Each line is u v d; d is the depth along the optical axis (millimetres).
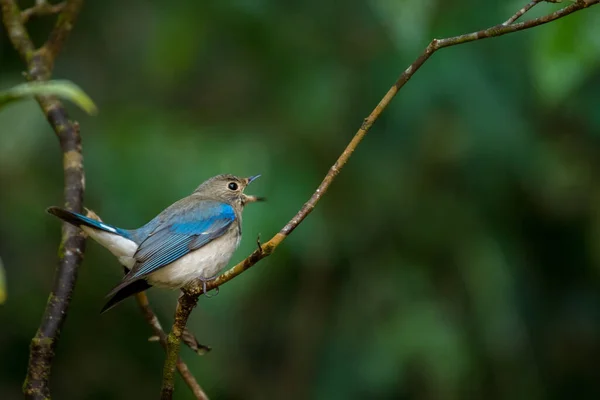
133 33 11930
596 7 7695
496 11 10617
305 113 10883
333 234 10938
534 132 10867
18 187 11023
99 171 10531
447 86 10492
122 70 11875
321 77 10984
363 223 11180
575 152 11406
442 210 11172
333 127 10984
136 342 10906
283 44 11180
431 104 10664
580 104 10633
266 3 11172
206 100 11492
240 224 8859
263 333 11516
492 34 5395
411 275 11281
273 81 11250
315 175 10758
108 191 10281
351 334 11219
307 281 11523
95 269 10953
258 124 11234
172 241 7953
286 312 11555
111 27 11914
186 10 11289
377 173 10961
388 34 11148
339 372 11078
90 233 7164
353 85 11016
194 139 10711
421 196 11188
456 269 11258
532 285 11641
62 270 5988
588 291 11703
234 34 11312
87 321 10852
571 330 11641
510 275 11312
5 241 10852
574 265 11688
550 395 11555
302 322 11484
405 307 11133
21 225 10914
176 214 8156
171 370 5285
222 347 11328
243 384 11266
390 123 10781
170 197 10203
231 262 10102
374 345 11008
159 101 11641
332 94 10922
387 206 11078
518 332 11398
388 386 10820
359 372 10977
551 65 7902
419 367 10836
